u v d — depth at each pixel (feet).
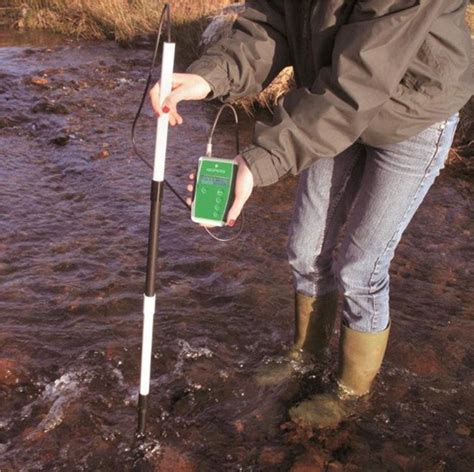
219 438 5.70
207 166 4.54
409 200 5.00
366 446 5.69
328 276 5.95
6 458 5.39
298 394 6.19
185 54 18.20
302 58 5.01
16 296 7.43
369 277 5.29
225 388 6.27
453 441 5.82
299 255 5.74
